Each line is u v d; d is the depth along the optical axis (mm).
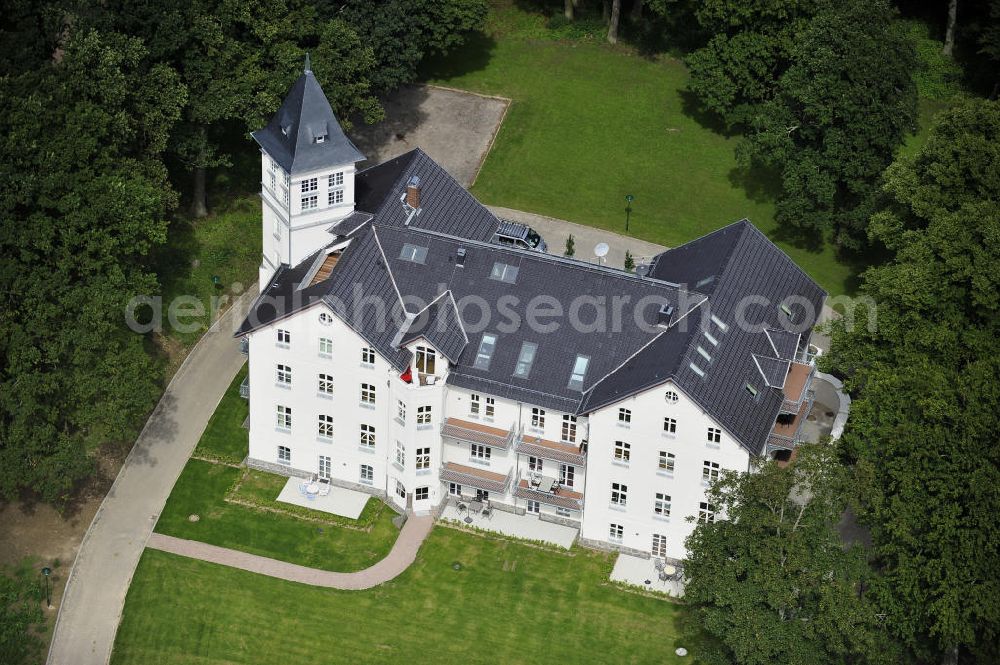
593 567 124375
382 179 137000
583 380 122250
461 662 116875
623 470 121062
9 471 117312
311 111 128500
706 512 120312
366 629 119188
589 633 119125
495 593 122125
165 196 140375
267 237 136500
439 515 129125
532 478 125062
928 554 108875
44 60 137875
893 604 109438
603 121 176625
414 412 123188
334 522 128125
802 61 152125
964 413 110188
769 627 104875
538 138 173625
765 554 105312
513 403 123562
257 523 127750
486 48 188125
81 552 124250
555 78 183375
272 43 150000
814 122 150875
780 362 121250
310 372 126188
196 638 117938
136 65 137500
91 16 138125
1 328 117562
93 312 120188
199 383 139750
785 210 153875
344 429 128250
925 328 123938
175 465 132375
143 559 124000
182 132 146375
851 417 123125
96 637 117812
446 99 179000
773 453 125750
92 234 124125
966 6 187000
